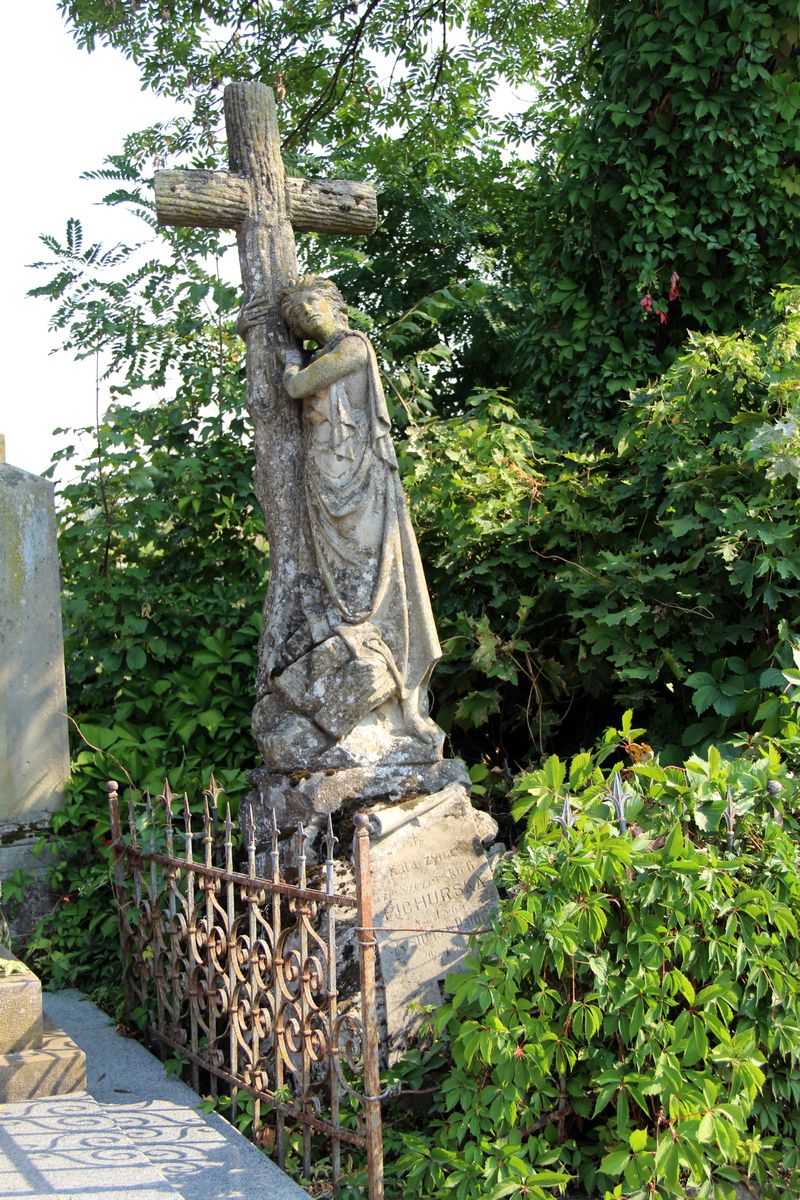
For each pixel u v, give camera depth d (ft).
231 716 22.88
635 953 13.79
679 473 21.11
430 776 17.31
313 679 17.12
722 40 26.02
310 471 17.54
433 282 39.68
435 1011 14.61
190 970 15.69
